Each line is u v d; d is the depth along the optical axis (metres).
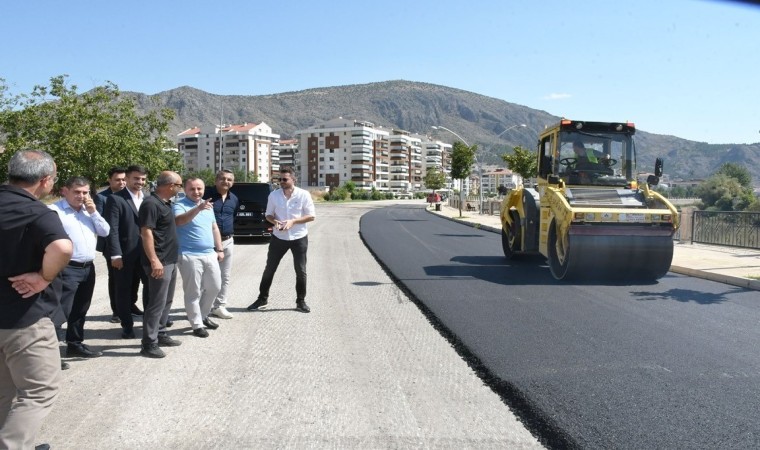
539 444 3.60
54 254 3.10
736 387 4.57
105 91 27.03
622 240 9.29
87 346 5.54
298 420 3.94
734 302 8.01
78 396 4.37
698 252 13.69
